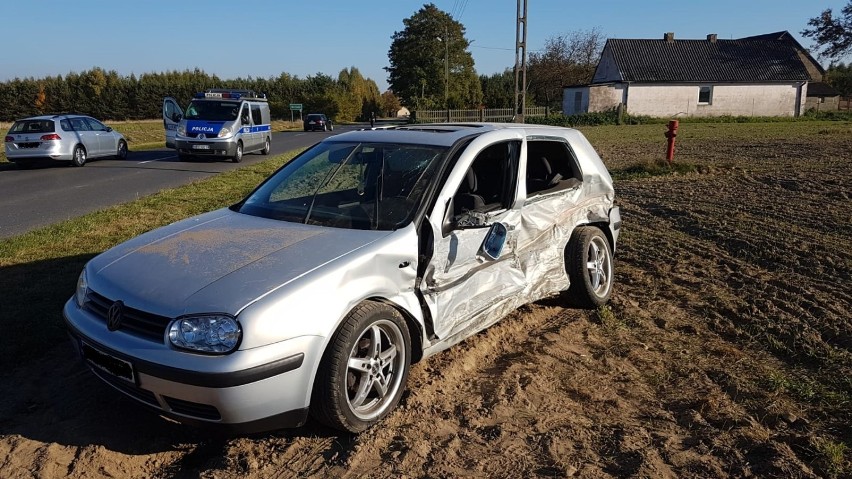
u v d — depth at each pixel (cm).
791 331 485
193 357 291
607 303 566
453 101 5381
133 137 3594
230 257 342
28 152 1698
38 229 835
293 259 335
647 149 2125
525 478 307
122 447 330
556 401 386
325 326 313
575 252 532
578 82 6375
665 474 310
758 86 4725
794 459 319
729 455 326
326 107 7844
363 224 383
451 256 394
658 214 955
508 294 452
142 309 308
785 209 941
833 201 998
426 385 398
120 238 769
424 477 307
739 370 426
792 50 4891
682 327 507
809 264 661
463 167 416
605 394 395
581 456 326
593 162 573
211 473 308
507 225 445
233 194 1143
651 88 4675
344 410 328
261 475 307
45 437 337
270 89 8638
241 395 292
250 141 2091
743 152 1883
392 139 453
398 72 7538
